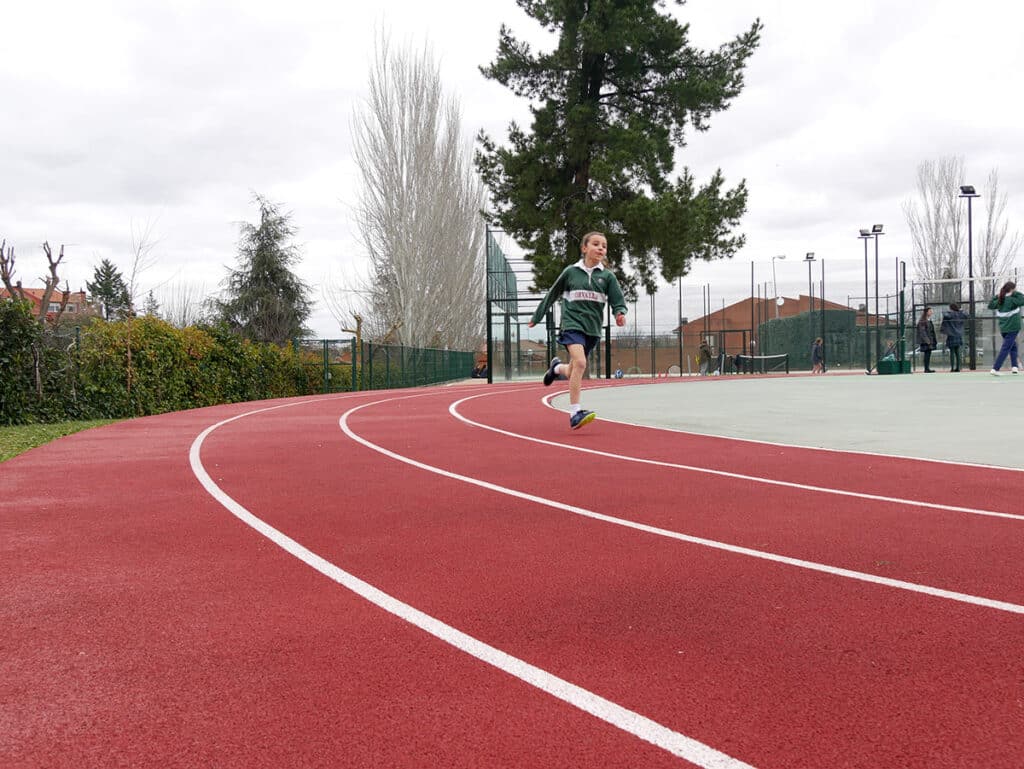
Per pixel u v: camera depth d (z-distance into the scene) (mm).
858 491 5414
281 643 2715
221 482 6070
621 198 27750
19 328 12461
